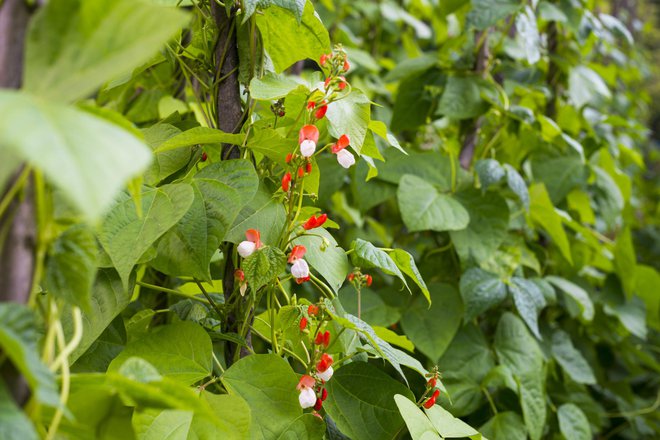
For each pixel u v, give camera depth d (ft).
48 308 2.42
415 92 7.31
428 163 6.63
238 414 3.48
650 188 14.93
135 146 1.81
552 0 7.64
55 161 1.61
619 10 14.43
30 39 1.97
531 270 7.59
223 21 4.04
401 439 6.41
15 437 1.88
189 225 3.59
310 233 3.97
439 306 6.13
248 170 3.70
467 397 6.03
